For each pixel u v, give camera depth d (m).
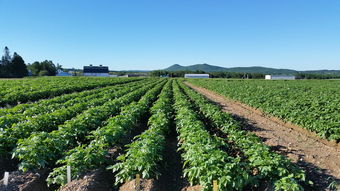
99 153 6.61
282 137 10.80
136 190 5.27
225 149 8.45
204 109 14.18
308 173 6.93
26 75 104.38
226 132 9.86
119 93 22.67
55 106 14.34
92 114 11.17
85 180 5.74
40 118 9.78
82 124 9.23
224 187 5.07
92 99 18.27
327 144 9.99
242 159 7.55
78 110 13.20
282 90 27.45
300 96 21.22
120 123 9.11
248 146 7.35
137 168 6.07
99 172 6.33
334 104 15.27
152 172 6.29
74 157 6.18
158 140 7.37
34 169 6.36
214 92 33.75
